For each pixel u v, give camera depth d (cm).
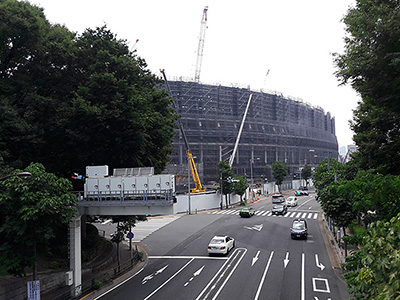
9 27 2109
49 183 1482
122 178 1833
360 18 1218
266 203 6388
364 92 1369
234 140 8769
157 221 4381
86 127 2069
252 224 3881
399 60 1018
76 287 1727
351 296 1590
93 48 2400
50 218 1449
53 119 2194
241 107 9269
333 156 13488
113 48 2436
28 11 2206
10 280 1644
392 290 544
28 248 1538
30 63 2409
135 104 2202
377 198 1004
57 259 2209
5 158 2028
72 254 1769
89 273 2120
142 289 1811
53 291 1831
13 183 1397
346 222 2336
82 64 2434
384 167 1748
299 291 1683
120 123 2159
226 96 9038
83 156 2172
